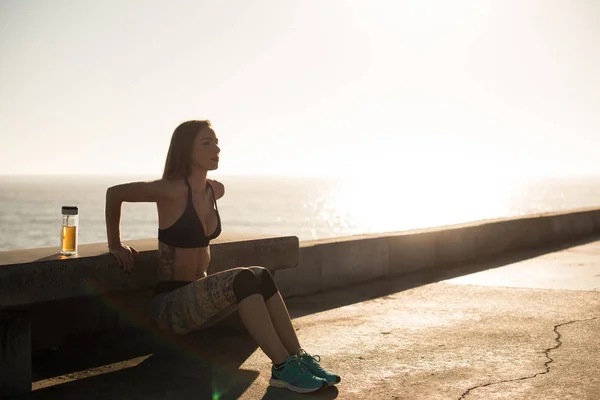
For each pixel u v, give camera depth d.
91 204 188.38
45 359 4.38
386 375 4.10
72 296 3.78
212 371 4.18
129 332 5.02
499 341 4.94
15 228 106.50
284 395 3.71
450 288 7.46
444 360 4.43
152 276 4.29
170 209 4.11
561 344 4.82
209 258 4.32
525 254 10.80
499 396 3.66
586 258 10.22
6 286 3.47
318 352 4.68
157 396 3.68
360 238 8.04
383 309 6.28
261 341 3.79
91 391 3.76
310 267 7.17
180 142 4.14
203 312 3.91
